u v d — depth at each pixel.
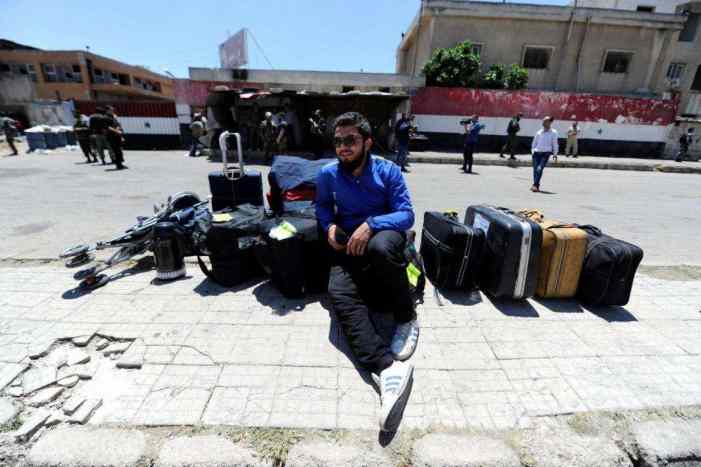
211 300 2.81
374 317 2.61
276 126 11.92
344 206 2.53
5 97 28.16
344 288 2.15
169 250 3.03
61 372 2.04
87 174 9.11
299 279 2.78
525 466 1.57
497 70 16.73
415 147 15.33
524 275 2.73
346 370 2.08
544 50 18.00
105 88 33.88
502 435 1.70
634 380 2.08
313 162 3.60
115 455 1.56
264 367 2.09
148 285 3.04
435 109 15.71
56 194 6.64
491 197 7.34
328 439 1.64
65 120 20.06
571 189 8.79
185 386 1.94
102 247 3.13
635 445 1.68
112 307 2.69
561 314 2.76
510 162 13.42
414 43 21.44
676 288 3.27
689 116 18.14
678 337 2.51
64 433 1.65
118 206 5.77
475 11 16.88
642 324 2.66
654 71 18.31
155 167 10.55
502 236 2.73
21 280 3.10
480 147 16.17
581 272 2.87
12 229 4.55
